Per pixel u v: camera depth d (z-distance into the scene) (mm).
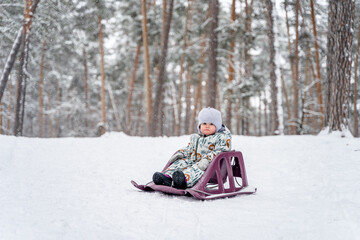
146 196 3916
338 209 3219
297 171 5801
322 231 2547
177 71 35812
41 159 7047
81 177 5215
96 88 34938
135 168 6414
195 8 26344
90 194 3861
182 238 2391
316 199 3889
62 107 31203
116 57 27859
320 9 20750
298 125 19844
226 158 4254
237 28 17594
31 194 3611
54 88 37875
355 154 6734
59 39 14859
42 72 22500
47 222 2494
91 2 19328
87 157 7648
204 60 22594
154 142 10555
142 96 32625
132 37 24625
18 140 9391
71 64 28391
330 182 4730
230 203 3680
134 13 23609
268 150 8188
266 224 2797
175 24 24016
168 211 3174
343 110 10000
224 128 4637
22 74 12258
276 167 6320
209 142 4438
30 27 12164
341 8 10016
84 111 29688
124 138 11664
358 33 19391
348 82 10039
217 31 16109
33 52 17188
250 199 3961
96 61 28266
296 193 4320
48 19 13344
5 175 4918
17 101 12297
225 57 20406
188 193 3980
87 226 2508
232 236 2475
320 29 20609
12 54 11445
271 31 13945
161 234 2459
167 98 30297
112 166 6574
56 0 13305
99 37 24375
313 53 21688
